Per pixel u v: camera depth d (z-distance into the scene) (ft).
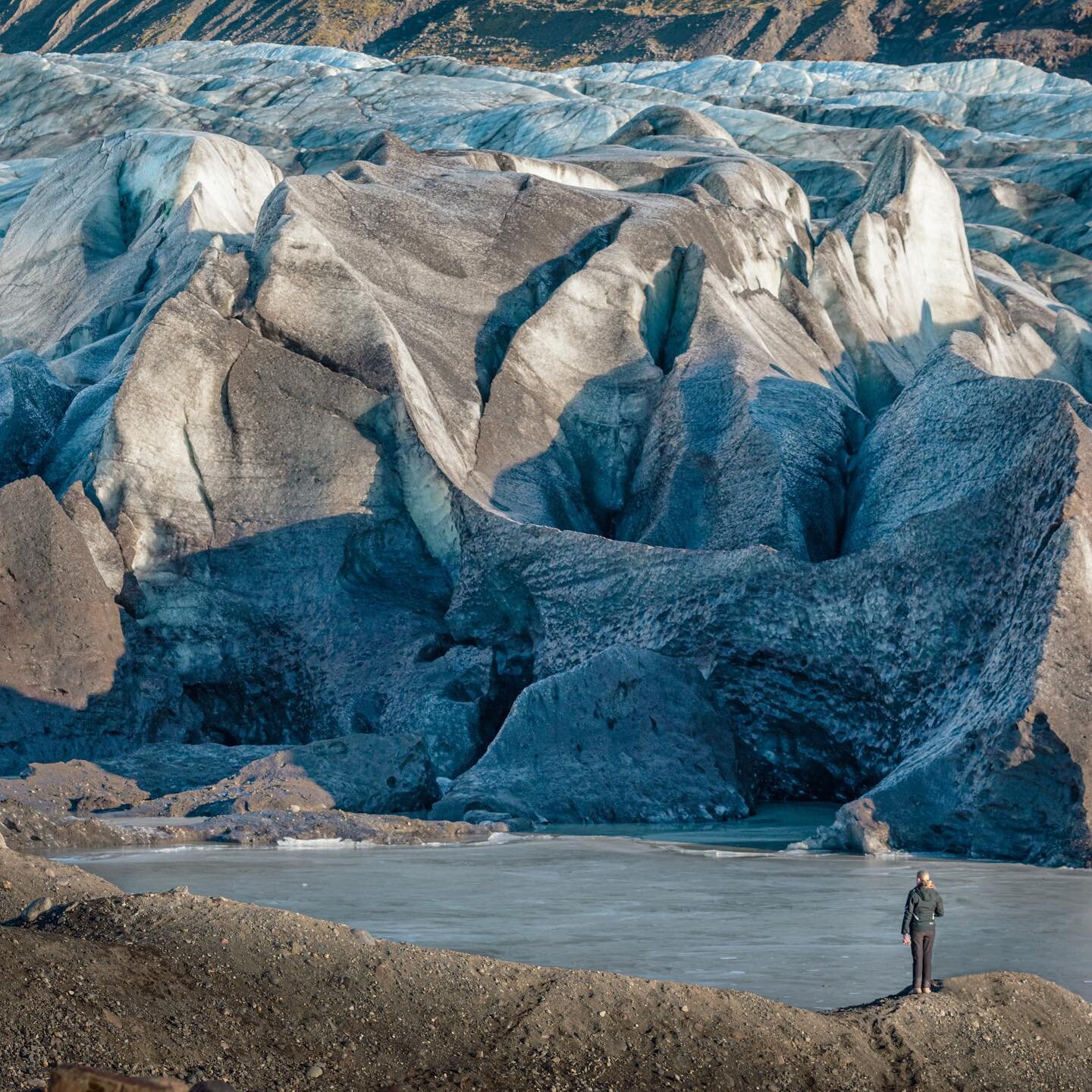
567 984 59.47
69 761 153.69
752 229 274.36
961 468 182.80
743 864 112.68
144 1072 49.73
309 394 199.82
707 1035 57.47
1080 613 131.44
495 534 185.98
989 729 127.95
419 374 210.59
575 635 175.22
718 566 166.50
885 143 331.77
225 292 206.80
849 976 69.15
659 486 209.15
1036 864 121.49
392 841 123.85
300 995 57.41
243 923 61.62
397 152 279.49
